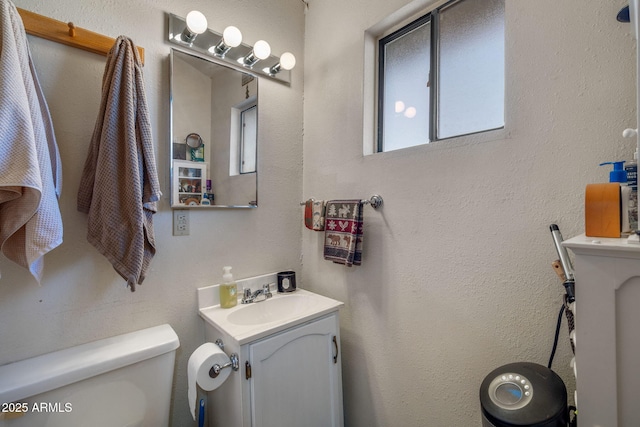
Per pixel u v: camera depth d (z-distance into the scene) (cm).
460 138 105
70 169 98
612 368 54
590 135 79
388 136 139
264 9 150
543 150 87
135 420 95
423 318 115
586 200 62
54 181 87
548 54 86
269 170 153
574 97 82
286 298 143
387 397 128
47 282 94
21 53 79
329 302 131
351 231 129
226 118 135
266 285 144
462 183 104
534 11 88
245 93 142
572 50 82
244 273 143
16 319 90
